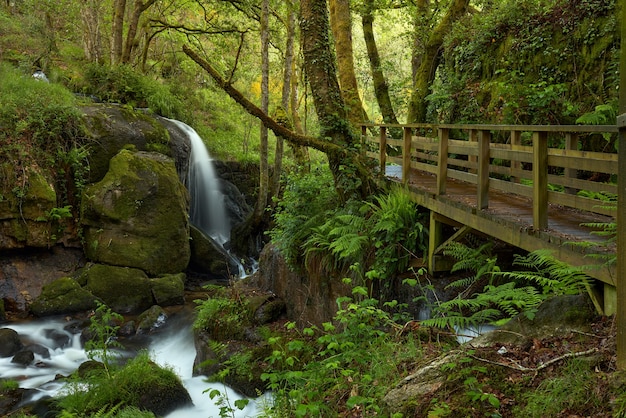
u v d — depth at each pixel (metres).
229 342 8.84
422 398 3.79
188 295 13.33
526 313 4.17
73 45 23.78
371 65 17.22
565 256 4.39
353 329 5.59
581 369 3.35
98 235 13.06
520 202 6.53
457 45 12.80
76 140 14.10
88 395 6.93
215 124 23.67
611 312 3.83
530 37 10.28
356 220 8.03
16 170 12.57
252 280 11.41
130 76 19.62
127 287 12.39
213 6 23.19
